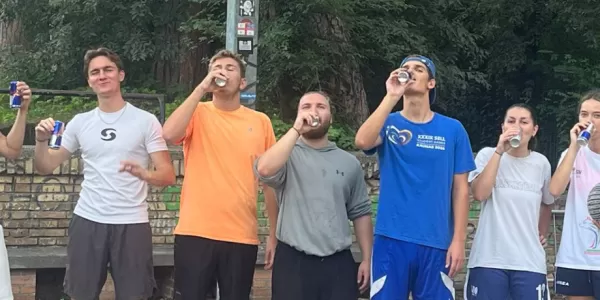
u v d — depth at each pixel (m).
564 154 4.86
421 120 4.25
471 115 13.46
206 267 4.18
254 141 4.29
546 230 4.92
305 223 4.12
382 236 4.21
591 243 4.70
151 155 4.34
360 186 4.39
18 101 4.19
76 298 4.24
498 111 13.36
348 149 8.26
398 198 4.19
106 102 4.30
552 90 11.91
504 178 4.61
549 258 6.99
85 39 10.26
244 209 4.23
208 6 9.40
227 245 4.19
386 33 9.91
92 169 4.27
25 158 6.12
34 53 10.49
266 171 3.97
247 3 6.37
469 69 12.02
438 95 11.35
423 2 10.75
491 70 12.52
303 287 4.10
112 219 4.23
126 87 10.24
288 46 9.15
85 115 4.38
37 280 6.23
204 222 4.18
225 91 4.25
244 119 4.33
